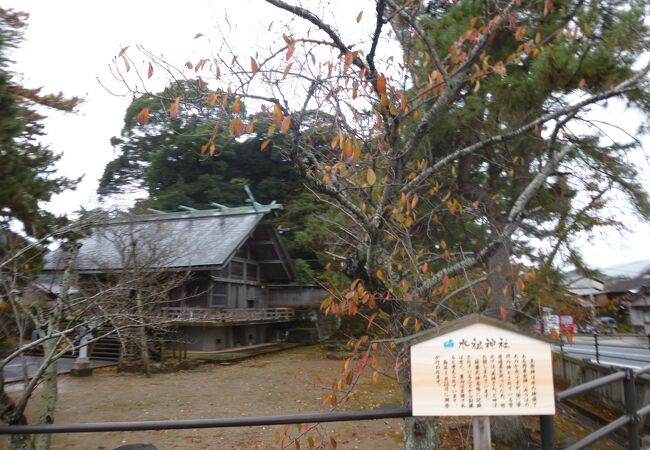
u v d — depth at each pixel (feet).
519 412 7.60
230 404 35.42
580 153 20.12
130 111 64.95
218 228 71.05
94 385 42.27
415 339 7.91
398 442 25.76
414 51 15.79
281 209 76.18
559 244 20.72
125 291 20.18
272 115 12.27
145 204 59.47
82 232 26.23
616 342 73.20
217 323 64.39
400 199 12.43
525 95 17.80
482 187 22.54
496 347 7.79
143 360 48.47
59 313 16.69
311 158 13.02
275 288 87.81
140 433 27.17
